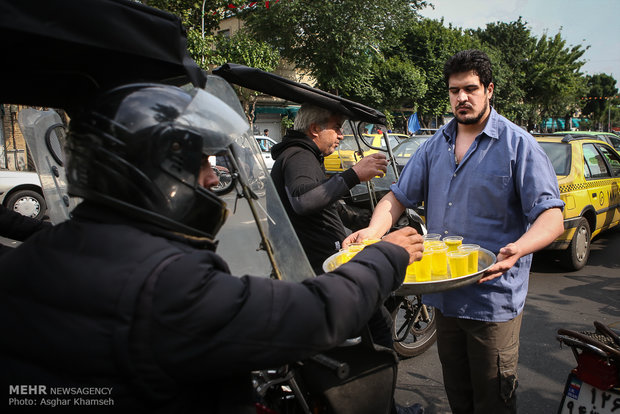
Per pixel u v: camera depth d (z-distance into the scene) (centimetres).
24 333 81
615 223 645
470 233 199
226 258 152
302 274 135
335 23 1747
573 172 536
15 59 106
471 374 203
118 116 88
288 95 210
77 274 81
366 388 144
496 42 3459
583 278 528
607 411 188
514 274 194
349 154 479
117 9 97
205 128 96
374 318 204
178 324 79
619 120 7469
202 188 97
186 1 1423
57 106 133
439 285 148
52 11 88
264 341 83
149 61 113
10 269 86
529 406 282
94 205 92
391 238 120
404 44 2488
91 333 78
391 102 2230
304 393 154
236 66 196
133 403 80
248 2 1752
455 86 192
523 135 188
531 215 183
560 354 346
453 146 205
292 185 201
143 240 85
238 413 95
